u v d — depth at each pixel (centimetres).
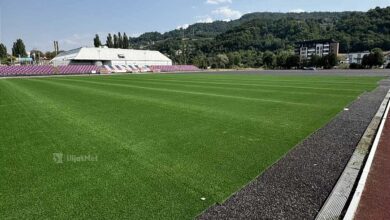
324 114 1182
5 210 433
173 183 520
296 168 584
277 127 959
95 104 1510
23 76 5338
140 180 535
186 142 787
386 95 1756
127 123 1034
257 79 3612
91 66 7100
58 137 849
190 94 1948
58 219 405
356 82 2872
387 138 797
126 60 8312
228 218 400
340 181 516
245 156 667
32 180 543
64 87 2625
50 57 13075
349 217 398
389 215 407
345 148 712
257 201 448
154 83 3059
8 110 1337
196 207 432
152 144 770
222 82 3112
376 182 512
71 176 558
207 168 594
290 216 403
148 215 411
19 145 774
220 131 908
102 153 698
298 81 3141
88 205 443
